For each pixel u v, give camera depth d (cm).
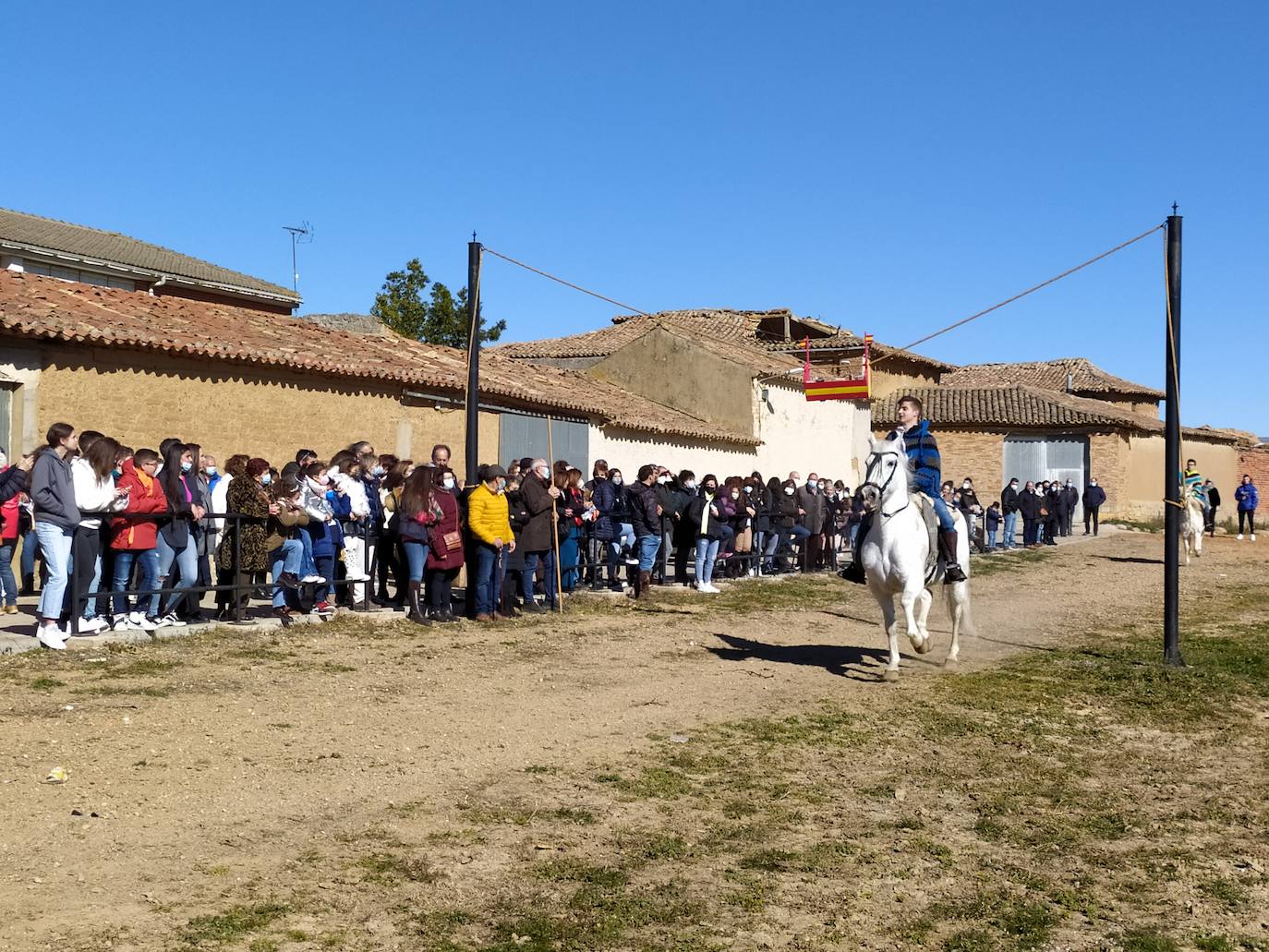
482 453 2241
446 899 589
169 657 1080
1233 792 841
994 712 1073
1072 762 912
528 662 1214
